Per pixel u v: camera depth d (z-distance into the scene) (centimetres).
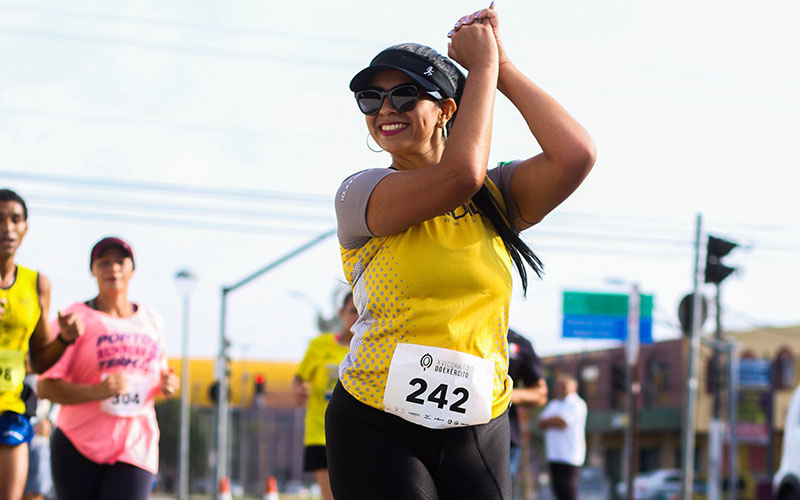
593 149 476
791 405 1925
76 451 875
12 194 823
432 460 462
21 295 833
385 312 464
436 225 462
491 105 457
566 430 1756
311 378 1194
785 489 1875
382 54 482
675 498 5125
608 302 3269
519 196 487
